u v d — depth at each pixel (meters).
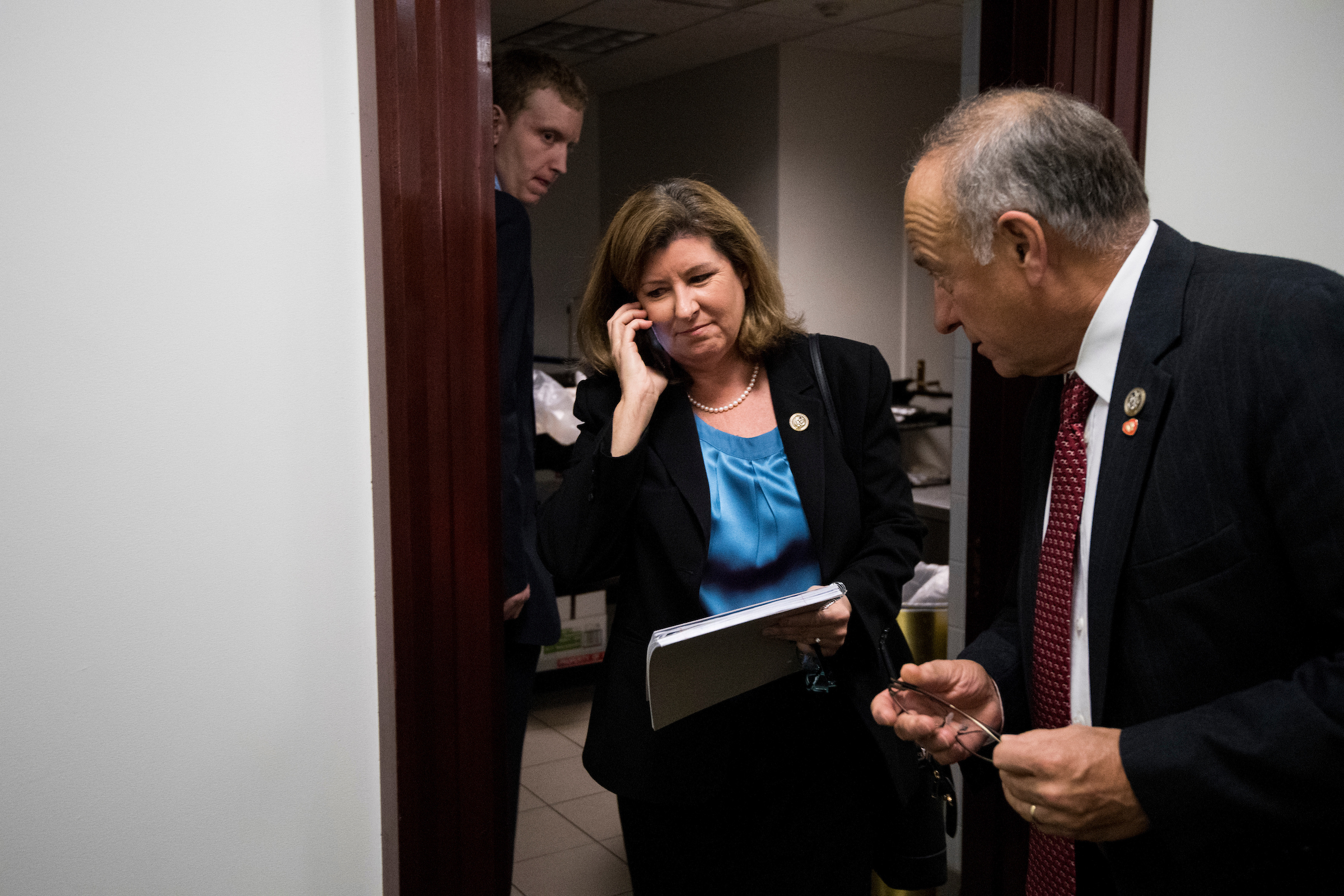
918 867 1.50
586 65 5.55
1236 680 0.83
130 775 1.07
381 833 1.22
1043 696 1.00
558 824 2.69
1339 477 0.73
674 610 1.35
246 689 1.12
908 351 5.70
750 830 1.38
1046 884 1.06
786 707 1.37
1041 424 1.07
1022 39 1.59
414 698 1.16
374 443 1.15
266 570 1.11
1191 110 1.71
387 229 1.08
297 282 1.10
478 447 1.17
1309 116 1.89
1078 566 0.95
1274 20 1.80
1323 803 0.73
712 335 1.33
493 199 1.15
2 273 0.96
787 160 5.13
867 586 1.31
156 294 1.03
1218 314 0.82
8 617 1.00
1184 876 0.86
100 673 1.04
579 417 1.46
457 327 1.14
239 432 1.08
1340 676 0.73
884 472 1.43
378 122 1.07
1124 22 1.58
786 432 1.38
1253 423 0.79
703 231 1.32
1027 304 0.89
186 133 1.03
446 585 1.16
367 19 1.06
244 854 1.13
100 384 1.01
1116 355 0.89
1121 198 0.85
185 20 1.01
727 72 5.38
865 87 5.34
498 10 4.41
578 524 1.33
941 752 0.98
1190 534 0.82
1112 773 0.78
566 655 3.59
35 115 0.96
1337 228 2.00
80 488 1.01
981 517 1.79
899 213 5.58
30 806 1.02
